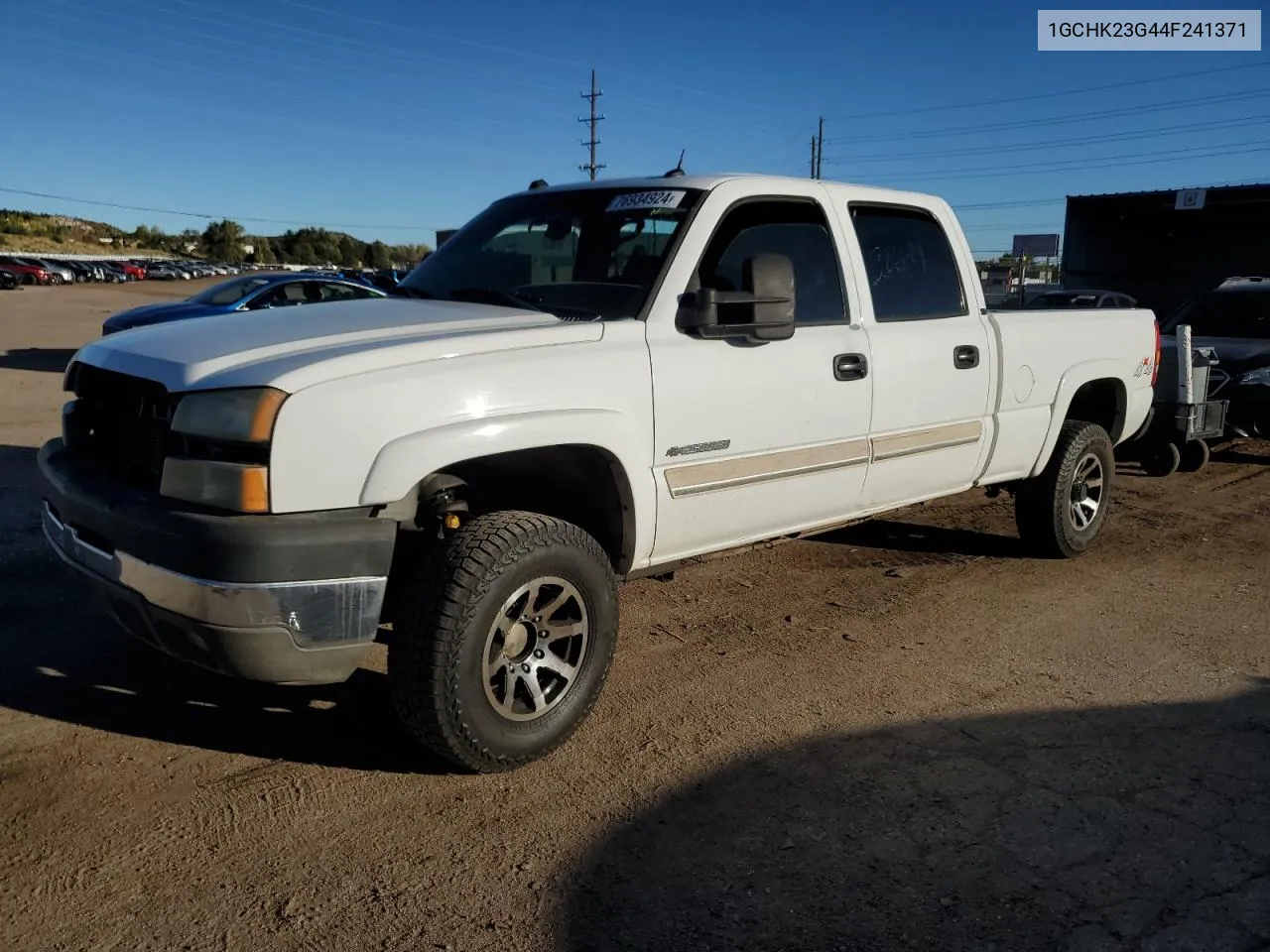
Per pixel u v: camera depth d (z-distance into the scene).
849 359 4.47
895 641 4.79
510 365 3.39
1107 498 6.35
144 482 3.27
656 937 2.65
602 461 3.72
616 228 4.20
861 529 6.87
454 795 3.33
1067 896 2.84
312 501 3.01
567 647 3.62
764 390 4.12
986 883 2.90
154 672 4.18
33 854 2.94
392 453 3.08
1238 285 11.11
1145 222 19.53
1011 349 5.32
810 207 4.51
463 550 3.23
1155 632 4.95
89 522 3.24
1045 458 5.79
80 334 22.31
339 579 3.03
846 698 4.13
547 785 3.41
